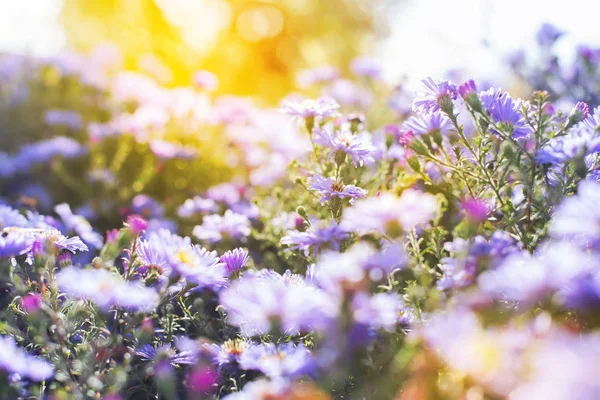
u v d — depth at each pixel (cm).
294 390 45
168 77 137
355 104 100
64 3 187
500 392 43
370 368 50
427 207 48
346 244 55
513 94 90
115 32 178
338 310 46
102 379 50
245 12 226
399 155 66
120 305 51
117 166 90
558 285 44
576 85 85
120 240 53
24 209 74
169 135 99
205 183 93
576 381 36
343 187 57
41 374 49
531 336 44
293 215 67
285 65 251
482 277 47
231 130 98
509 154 55
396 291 54
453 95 57
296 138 85
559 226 46
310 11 276
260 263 68
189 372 55
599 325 44
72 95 121
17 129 115
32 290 55
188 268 50
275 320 46
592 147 51
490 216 57
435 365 45
